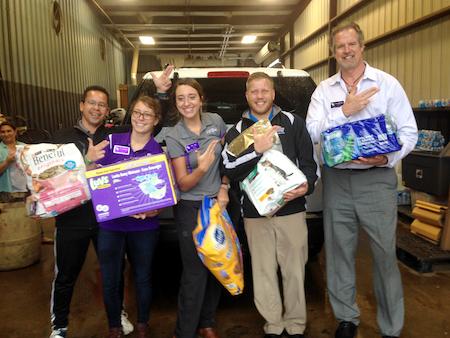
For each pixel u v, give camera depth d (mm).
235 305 2920
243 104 3211
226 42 16141
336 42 2141
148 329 2604
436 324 2598
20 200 3672
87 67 10609
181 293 2250
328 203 2322
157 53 18781
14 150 3678
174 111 2516
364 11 7211
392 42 6215
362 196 2197
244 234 2621
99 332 2590
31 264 3826
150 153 2240
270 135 2041
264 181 2047
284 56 13867
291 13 12391
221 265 2061
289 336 2338
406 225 4422
